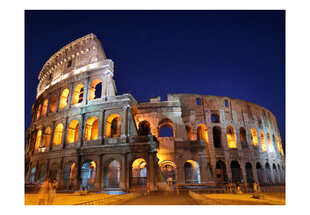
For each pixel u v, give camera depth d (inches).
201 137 2338.8
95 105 1780.3
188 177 2128.4
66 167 1792.6
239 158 2170.3
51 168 1876.2
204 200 828.0
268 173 2492.6
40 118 2284.7
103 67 1894.7
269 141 2701.8
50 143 1977.1
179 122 1964.8
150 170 1489.9
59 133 2048.5
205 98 2315.5
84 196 1163.9
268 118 2792.8
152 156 1521.9
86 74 1947.6
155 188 1440.7
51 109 2203.5
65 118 1921.8
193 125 2174.0
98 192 1417.3
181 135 1920.5
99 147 1631.4
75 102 2000.5
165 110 2021.4
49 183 723.4
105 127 1715.1
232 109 2363.4
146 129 2304.4
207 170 1802.4
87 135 1840.6
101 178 1571.1
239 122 2352.4
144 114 2023.9
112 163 1898.4
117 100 1737.2
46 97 2306.8
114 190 1437.0
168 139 1914.4
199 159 1838.1
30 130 2491.4
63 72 2214.6
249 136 2374.5
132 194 1103.0
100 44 2074.3
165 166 2356.1
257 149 2410.2
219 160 2110.0
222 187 1699.1
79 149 1708.9
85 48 2127.2
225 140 2192.4
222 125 2240.4
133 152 1560.0
